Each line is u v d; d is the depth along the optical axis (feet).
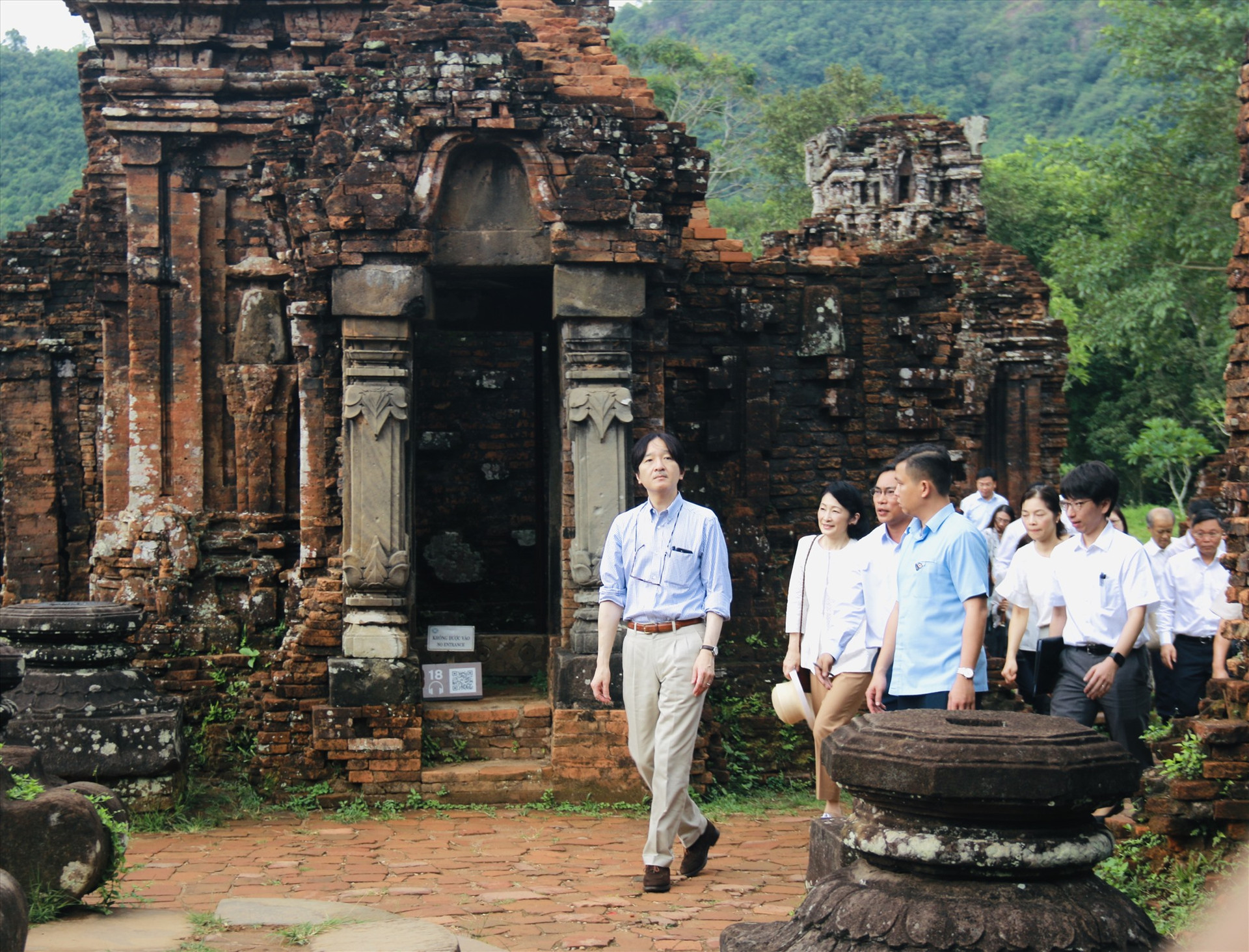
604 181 27.14
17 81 122.21
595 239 27.30
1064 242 77.05
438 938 14.25
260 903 16.47
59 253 41.47
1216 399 93.30
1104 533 20.54
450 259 27.63
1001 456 55.93
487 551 39.09
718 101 122.42
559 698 26.86
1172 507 93.91
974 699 16.65
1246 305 21.20
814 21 230.89
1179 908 16.39
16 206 110.01
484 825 24.79
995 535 37.06
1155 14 74.18
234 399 35.27
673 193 28.86
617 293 27.45
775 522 34.01
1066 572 20.85
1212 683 20.01
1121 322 72.38
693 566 19.20
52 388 41.29
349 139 27.35
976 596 16.88
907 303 34.88
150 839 23.31
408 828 24.54
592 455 27.32
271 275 35.53
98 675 24.50
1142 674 20.36
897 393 34.60
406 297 26.96
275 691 27.89
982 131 60.75
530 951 15.67
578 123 27.32
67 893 15.61
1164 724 27.35
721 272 33.86
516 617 38.04
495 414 39.47
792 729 32.19
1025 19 224.12
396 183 26.84
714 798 28.48
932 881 9.61
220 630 33.04
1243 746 18.38
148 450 35.17
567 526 28.14
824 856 15.92
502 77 27.02
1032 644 27.04
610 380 27.53
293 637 29.17
